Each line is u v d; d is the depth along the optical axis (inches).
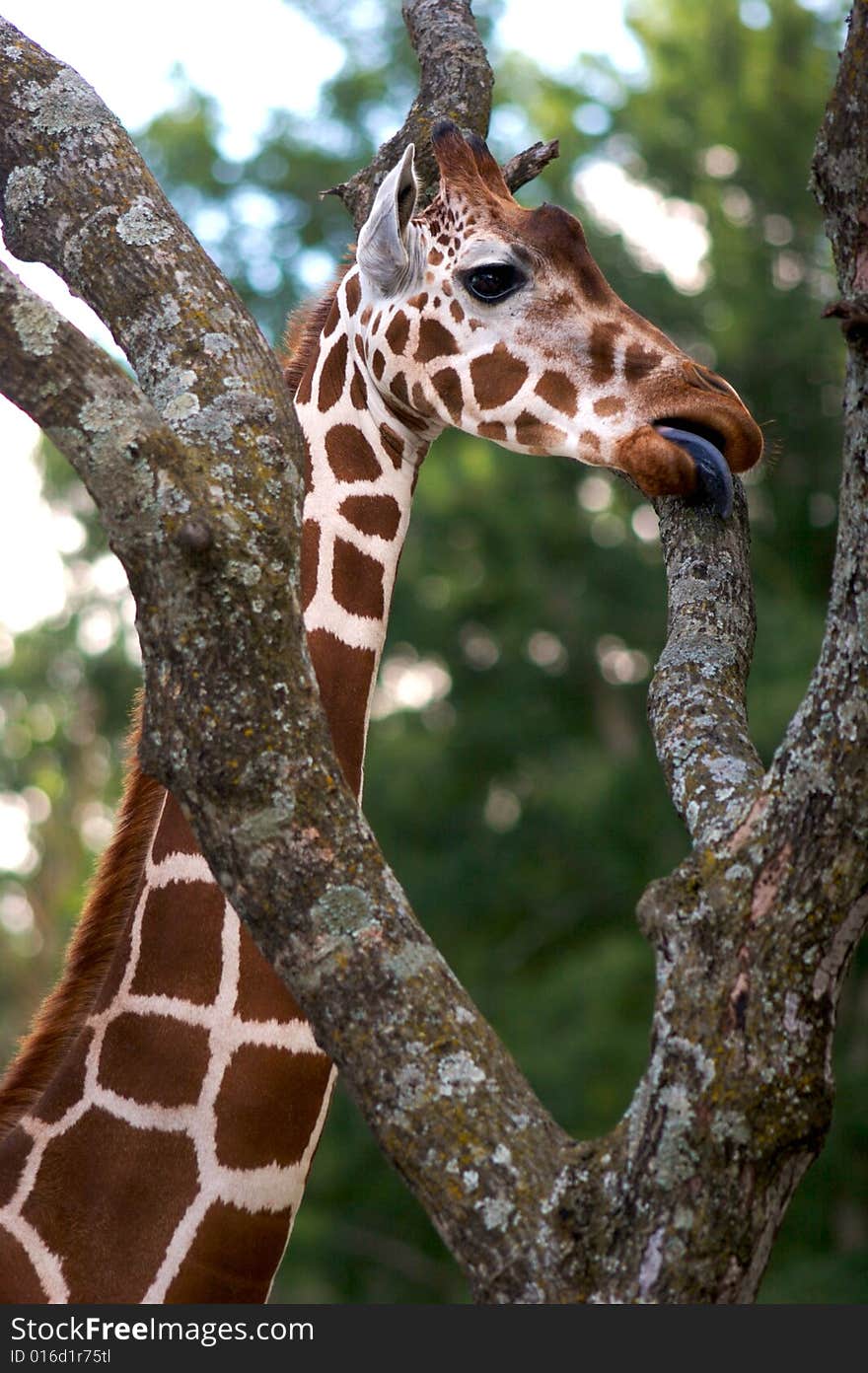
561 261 242.8
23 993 1723.7
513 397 240.8
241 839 176.4
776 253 1285.7
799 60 1330.0
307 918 173.6
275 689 179.6
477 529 1217.4
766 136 1305.4
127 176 211.2
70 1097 218.7
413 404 250.7
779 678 1027.9
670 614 226.8
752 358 1213.1
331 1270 1031.6
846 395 166.9
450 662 1280.8
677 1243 156.6
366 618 246.8
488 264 242.4
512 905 1184.8
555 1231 160.6
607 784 1134.4
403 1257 1039.0
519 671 1258.6
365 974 170.9
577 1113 959.6
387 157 310.0
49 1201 212.8
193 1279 211.6
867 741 161.8
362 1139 1033.5
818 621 1091.9
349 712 241.6
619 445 232.1
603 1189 160.6
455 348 244.4
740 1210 157.6
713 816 175.2
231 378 197.3
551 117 1385.3
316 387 260.2
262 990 218.2
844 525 166.6
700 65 1339.8
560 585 1256.2
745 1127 157.8
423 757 1234.6
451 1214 163.2
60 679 1653.5
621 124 1364.4
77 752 1678.2
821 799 163.0
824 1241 940.6
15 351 182.2
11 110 214.5
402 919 174.9
